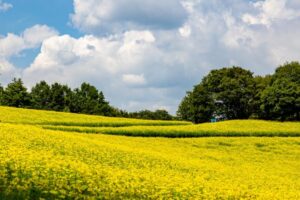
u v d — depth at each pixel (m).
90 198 15.31
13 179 15.25
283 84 99.19
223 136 56.19
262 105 101.31
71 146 27.80
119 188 16.92
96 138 40.38
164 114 173.50
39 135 29.62
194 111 118.62
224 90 115.25
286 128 65.75
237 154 44.12
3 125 32.59
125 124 63.69
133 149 33.09
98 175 18.31
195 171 26.94
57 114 69.44
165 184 19.03
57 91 141.75
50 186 15.48
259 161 41.19
